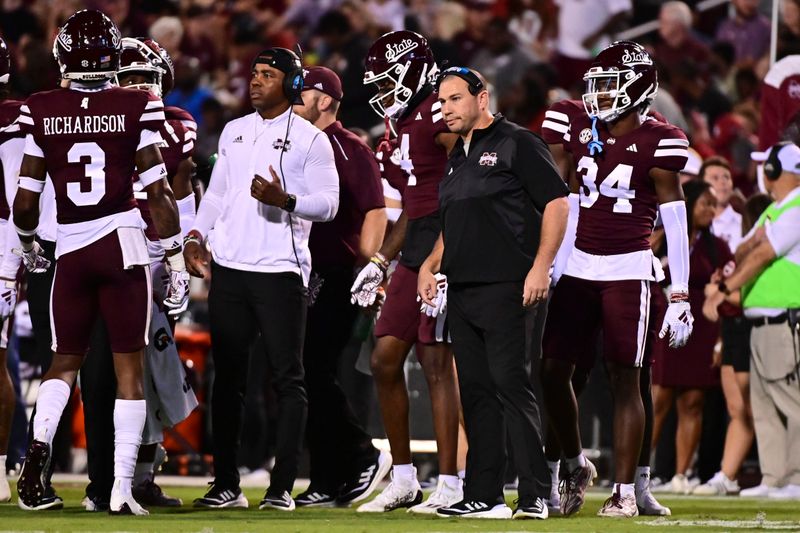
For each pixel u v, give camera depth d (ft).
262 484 100.83
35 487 60.29
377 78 68.59
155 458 72.90
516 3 167.73
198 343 111.96
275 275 67.77
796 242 95.30
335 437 74.59
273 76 68.59
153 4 176.86
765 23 163.73
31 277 69.00
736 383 99.86
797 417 95.61
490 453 62.13
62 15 174.19
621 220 66.03
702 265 100.68
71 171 60.95
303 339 69.10
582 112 68.49
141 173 61.87
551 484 67.56
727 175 109.50
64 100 61.26
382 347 69.00
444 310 67.15
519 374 60.29
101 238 60.95
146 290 62.13
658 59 160.66
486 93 61.46
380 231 74.38
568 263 66.90
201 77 172.55
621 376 66.08
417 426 105.29
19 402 95.14
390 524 57.00
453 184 61.31
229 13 176.24
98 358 65.51
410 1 171.73
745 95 156.97
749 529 55.98
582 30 166.71
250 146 68.85
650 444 68.64
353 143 74.90
